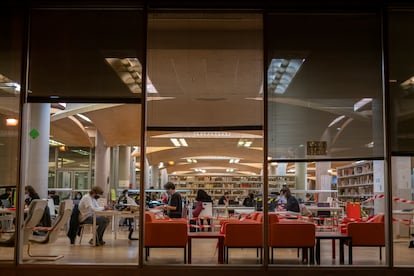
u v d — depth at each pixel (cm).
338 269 610
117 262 650
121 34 645
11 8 646
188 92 984
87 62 646
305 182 2052
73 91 643
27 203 805
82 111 1453
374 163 1009
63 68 646
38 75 647
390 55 638
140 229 628
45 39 651
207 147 2031
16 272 616
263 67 643
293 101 641
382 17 637
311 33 646
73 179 2512
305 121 641
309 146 639
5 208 635
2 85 643
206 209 1159
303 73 644
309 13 646
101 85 642
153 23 701
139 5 637
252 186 2491
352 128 642
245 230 672
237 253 747
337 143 642
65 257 720
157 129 1038
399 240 943
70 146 2533
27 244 716
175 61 806
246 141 1694
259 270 611
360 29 646
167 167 3288
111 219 1127
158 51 741
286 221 709
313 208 1245
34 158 1115
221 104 999
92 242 932
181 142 1792
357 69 644
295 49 643
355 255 753
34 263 631
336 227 934
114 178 2370
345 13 645
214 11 648
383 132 639
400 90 634
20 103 639
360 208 1122
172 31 731
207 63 819
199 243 883
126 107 1246
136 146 2034
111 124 1592
